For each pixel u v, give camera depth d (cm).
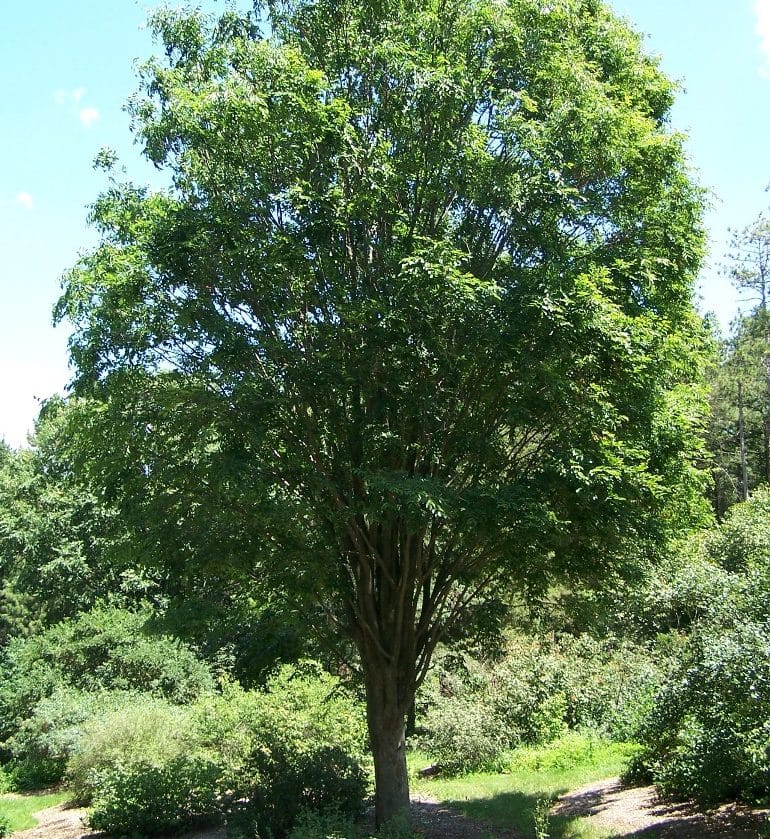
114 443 940
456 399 959
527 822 1065
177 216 902
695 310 1166
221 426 890
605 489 828
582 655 1934
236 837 1047
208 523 923
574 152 910
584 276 831
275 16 1080
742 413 3531
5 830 1377
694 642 913
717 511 3606
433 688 2042
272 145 874
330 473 973
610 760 1457
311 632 1133
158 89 1019
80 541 2652
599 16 1088
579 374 906
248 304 944
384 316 855
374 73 963
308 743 1430
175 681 2145
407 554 1029
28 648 2266
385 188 891
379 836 895
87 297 934
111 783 1320
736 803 935
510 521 841
